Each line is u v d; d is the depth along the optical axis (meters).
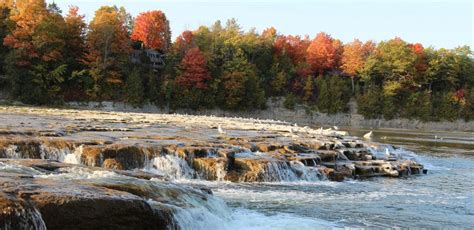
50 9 89.00
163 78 94.94
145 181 14.76
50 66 81.19
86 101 83.62
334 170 26.75
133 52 97.56
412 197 22.28
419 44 125.94
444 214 18.84
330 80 113.38
